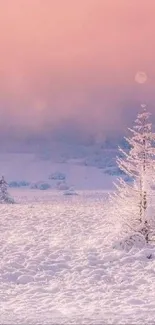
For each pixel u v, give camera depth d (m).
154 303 11.17
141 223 19.59
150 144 20.38
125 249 18.91
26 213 32.81
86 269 15.97
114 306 10.98
